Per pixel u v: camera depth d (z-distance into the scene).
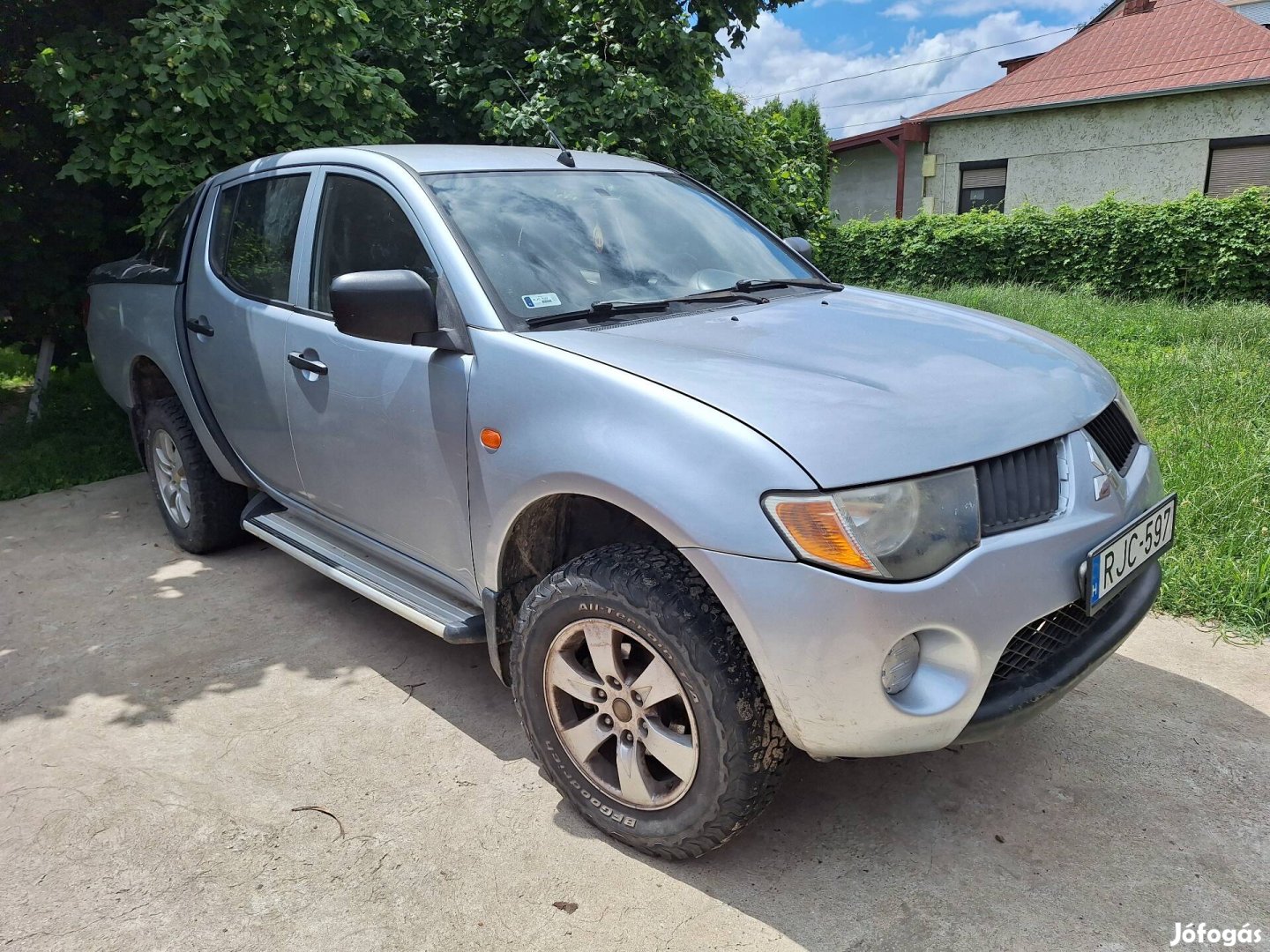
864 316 2.82
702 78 8.09
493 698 3.10
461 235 2.71
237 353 3.51
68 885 2.28
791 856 2.32
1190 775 2.58
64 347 7.29
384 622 3.66
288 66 5.64
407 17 7.02
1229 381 5.88
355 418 2.91
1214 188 15.71
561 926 2.11
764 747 2.05
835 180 20.84
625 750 2.27
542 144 6.98
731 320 2.70
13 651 3.51
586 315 2.63
